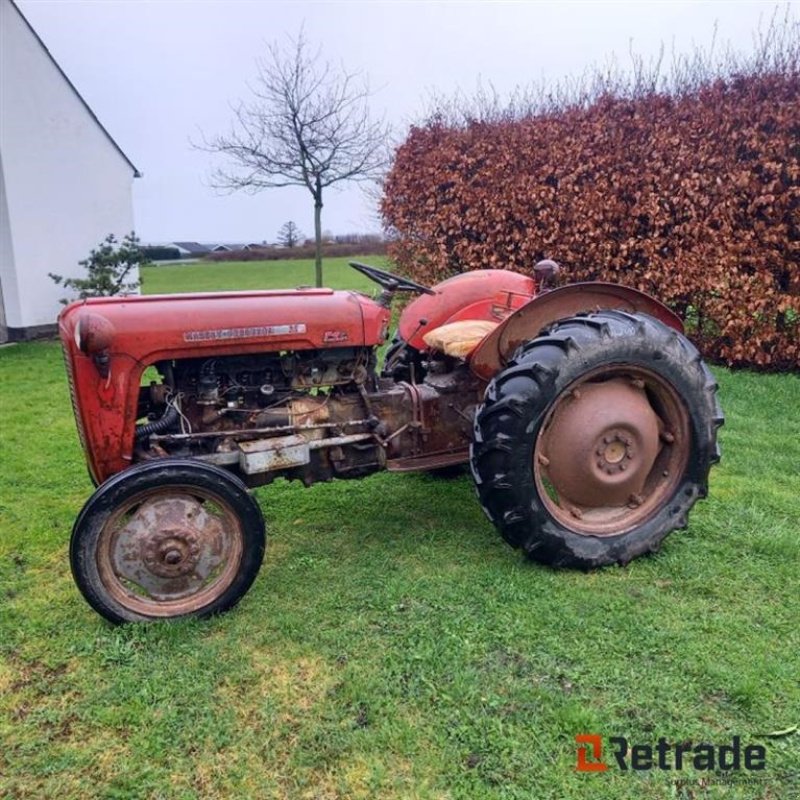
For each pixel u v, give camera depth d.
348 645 2.35
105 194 10.84
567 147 6.93
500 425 2.69
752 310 6.05
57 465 4.30
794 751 1.88
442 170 8.05
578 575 2.80
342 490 3.78
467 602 2.61
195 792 1.79
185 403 2.77
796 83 5.65
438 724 1.99
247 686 2.17
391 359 3.83
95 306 2.59
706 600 2.60
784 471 3.91
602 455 2.84
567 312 3.10
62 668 2.29
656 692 2.10
